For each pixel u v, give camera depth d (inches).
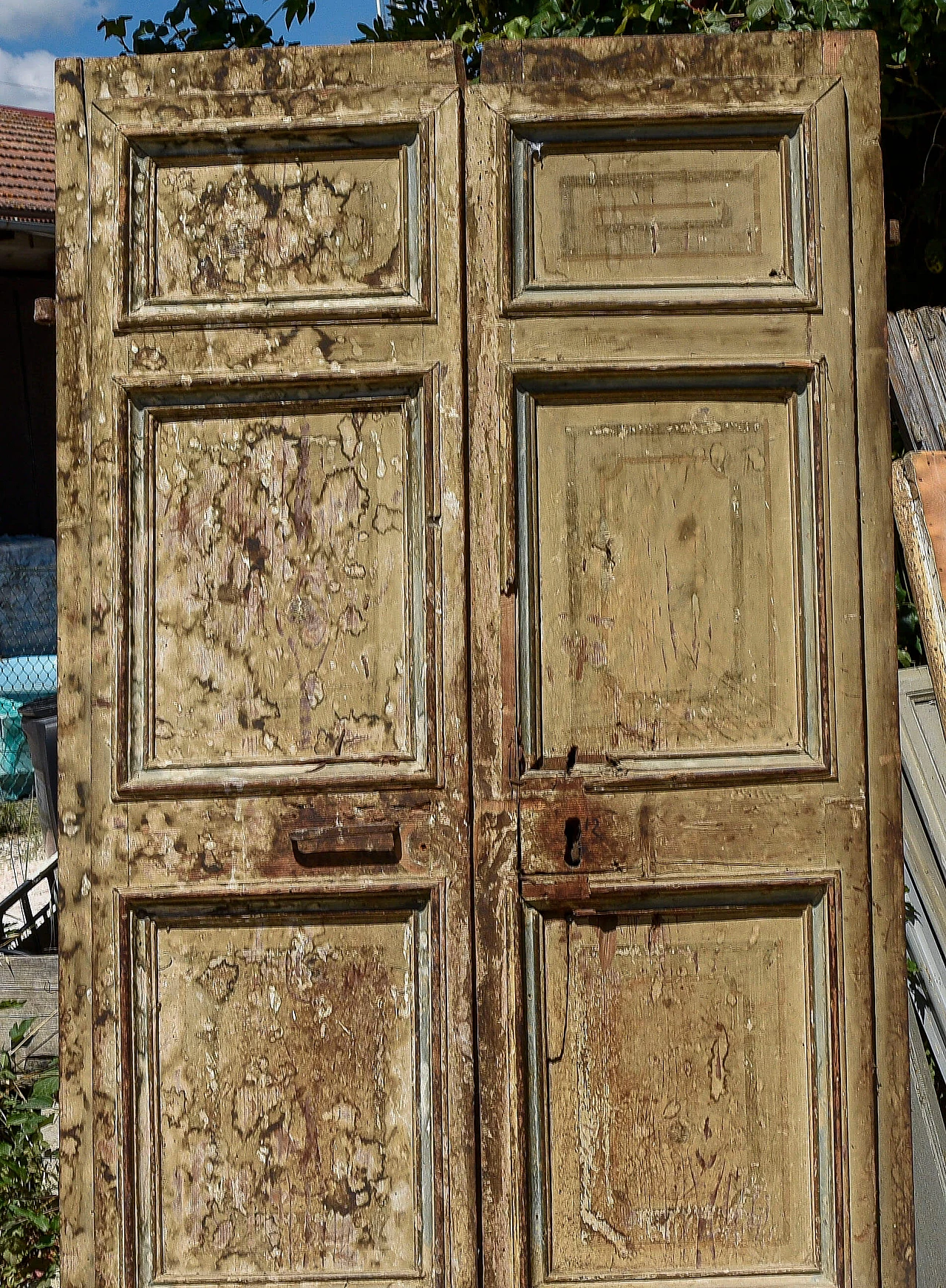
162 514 85.9
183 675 85.6
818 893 85.0
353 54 85.0
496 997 84.4
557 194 85.4
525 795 84.4
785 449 85.9
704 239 85.6
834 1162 84.0
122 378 85.2
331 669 85.4
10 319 325.1
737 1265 84.9
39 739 202.1
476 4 125.7
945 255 129.8
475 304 84.8
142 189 85.7
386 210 85.3
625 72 85.1
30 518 331.9
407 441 85.4
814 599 85.3
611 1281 84.4
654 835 84.7
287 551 85.6
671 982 85.3
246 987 85.0
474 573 84.7
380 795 84.6
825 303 85.1
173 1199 84.9
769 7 113.9
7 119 386.6
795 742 85.4
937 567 98.0
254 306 85.4
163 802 84.9
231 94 85.1
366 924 85.2
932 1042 104.4
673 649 85.5
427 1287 83.7
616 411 85.7
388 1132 84.8
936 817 108.8
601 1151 85.0
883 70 121.3
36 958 129.0
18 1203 104.0
